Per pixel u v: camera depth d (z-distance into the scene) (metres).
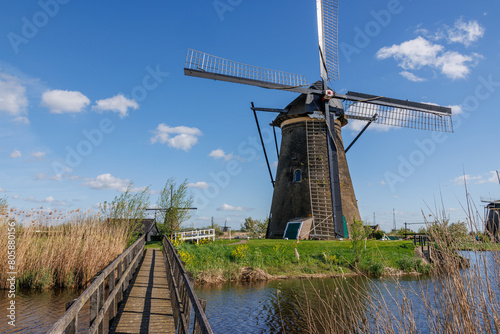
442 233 4.38
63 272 13.78
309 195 29.44
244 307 13.54
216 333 10.82
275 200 32.09
